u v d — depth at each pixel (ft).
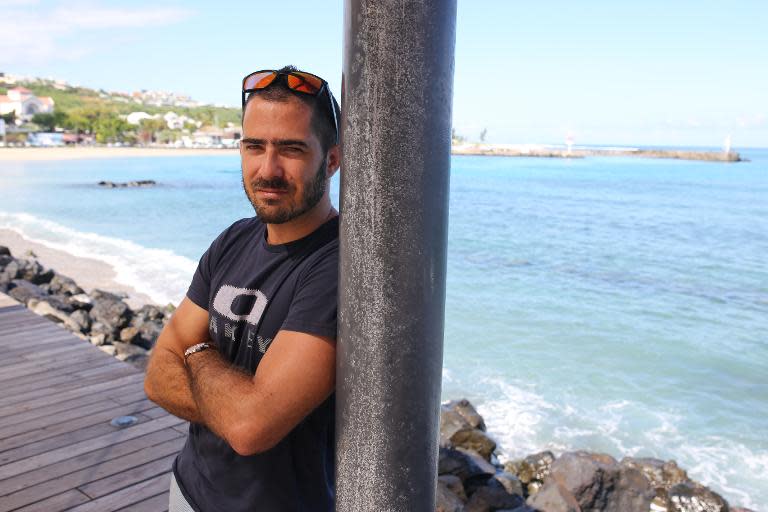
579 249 74.69
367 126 3.29
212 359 4.47
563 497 16.25
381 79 3.22
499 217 108.99
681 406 27.81
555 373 31.14
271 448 4.27
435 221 3.43
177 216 97.30
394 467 3.61
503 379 29.91
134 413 12.34
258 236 4.75
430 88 3.27
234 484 4.40
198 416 4.54
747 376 31.91
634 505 17.29
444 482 16.10
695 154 474.49
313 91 4.16
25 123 451.12
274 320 4.28
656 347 36.32
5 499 9.44
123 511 9.23
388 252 3.37
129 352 25.14
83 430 11.62
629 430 25.04
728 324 42.04
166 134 500.33
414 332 3.48
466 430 20.21
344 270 3.55
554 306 45.75
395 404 3.53
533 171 285.43
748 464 22.61
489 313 43.01
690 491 17.38
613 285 54.39
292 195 4.16
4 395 13.12
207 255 5.10
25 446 11.00
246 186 4.32
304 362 3.92
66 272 50.01
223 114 617.21
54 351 15.79
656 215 116.78
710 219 111.34
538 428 24.61
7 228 79.61
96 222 88.12
